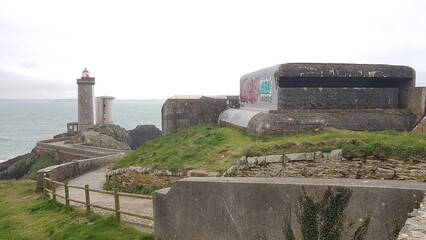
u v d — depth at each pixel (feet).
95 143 111.86
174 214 20.47
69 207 32.37
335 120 36.65
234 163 28.63
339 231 15.58
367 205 15.01
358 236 15.23
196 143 40.68
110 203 33.73
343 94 39.70
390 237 14.58
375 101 40.42
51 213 32.30
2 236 27.61
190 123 55.16
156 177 35.55
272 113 37.73
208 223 18.98
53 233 26.58
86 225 26.81
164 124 55.36
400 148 23.45
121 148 115.34
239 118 45.55
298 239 16.42
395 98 41.06
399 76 39.60
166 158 38.09
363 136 25.90
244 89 52.75
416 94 39.01
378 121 37.42
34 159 110.11
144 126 196.03
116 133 138.82
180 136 47.34
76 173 55.67
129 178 39.45
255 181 17.67
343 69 38.50
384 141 24.43
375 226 14.89
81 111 143.54
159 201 21.27
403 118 38.42
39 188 43.91
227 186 18.20
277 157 26.02
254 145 28.76
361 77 39.70
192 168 32.73
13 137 261.03
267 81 42.01
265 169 26.35
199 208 19.29
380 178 23.68
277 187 16.76
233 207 18.03
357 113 38.52
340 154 24.57
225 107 56.34
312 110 38.52
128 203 33.27
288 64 38.24
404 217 14.30
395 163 23.34
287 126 35.88
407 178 23.06
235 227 18.02
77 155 92.38
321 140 26.27
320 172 25.08
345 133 27.40
